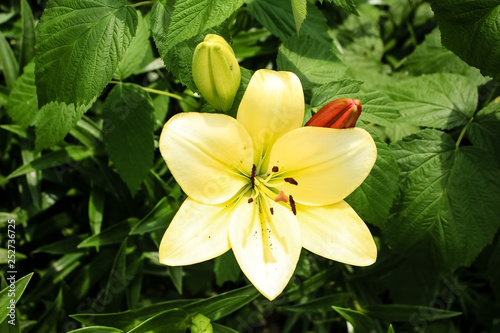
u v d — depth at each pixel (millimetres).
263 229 523
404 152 606
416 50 710
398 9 772
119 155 611
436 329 726
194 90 540
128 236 659
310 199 527
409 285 703
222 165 515
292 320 701
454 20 557
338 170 514
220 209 521
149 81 718
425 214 604
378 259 679
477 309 737
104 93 703
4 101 669
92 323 591
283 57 584
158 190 659
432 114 621
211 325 571
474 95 624
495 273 678
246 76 560
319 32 637
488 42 550
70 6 533
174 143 491
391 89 640
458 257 612
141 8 633
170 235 498
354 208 559
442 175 602
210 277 716
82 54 531
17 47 720
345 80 570
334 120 515
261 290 498
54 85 532
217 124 501
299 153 517
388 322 669
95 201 677
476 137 611
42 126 605
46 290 671
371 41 747
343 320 748
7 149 695
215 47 491
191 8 502
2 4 709
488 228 603
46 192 690
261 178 538
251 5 627
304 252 621
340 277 707
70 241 675
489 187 600
